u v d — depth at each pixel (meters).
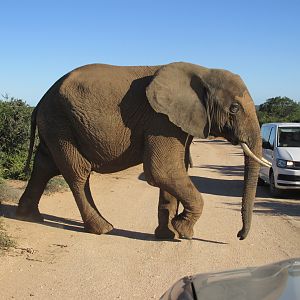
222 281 3.09
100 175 16.83
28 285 5.96
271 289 2.80
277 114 63.50
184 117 7.72
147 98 7.67
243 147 7.93
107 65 8.59
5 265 6.64
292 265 3.15
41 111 8.66
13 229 8.52
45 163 9.18
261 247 7.78
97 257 7.16
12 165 14.78
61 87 8.33
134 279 6.23
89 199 8.65
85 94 8.11
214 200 12.48
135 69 8.32
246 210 7.67
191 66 8.07
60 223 9.27
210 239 8.27
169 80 7.82
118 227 9.11
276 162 13.18
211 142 48.91
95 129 8.08
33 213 9.30
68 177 8.58
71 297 5.61
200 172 19.28
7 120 15.61
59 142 8.44
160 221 8.25
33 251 7.32
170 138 7.79
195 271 6.54
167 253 7.41
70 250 7.49
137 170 18.84
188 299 2.89
